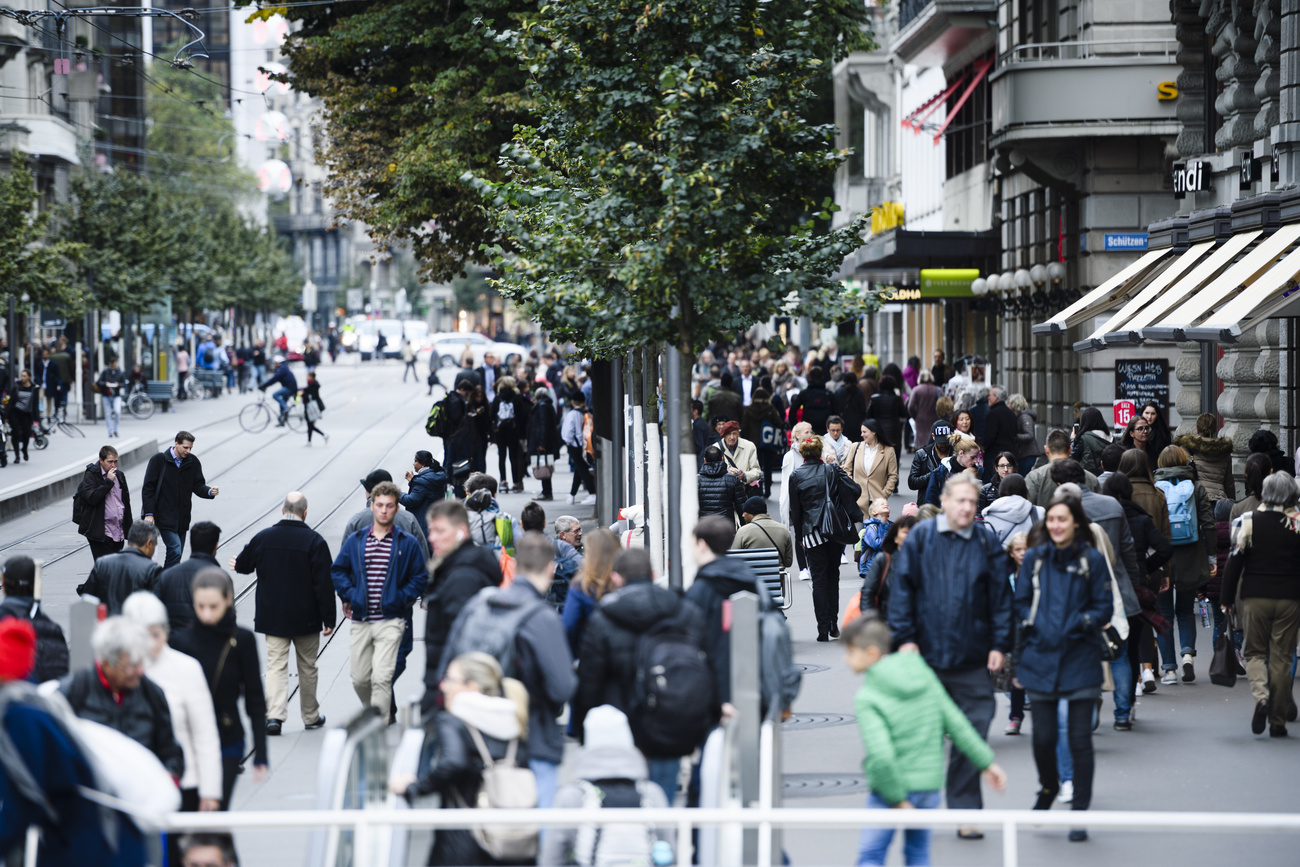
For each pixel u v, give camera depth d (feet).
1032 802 96.27
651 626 77.87
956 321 442.09
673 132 118.32
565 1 128.06
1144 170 278.26
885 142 584.81
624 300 123.34
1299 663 139.44
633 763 71.92
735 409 244.22
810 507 152.46
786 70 127.13
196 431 430.61
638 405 164.25
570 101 130.11
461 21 252.21
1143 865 63.41
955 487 88.84
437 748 74.84
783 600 141.79
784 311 125.90
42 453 359.66
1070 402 298.76
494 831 63.21
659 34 123.95
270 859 62.90
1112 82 266.36
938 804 77.56
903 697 77.46
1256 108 217.36
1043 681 89.45
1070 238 293.84
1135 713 120.88
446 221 262.88
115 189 536.42
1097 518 112.78
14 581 91.71
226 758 83.56
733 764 75.05
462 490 262.88
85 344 541.75
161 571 115.34
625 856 63.41
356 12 270.26
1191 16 242.78
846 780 101.60
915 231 359.46
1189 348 235.20
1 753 60.90
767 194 126.82
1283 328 198.70
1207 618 160.76
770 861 64.28
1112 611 89.56
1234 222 202.59
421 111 257.14
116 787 64.80
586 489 294.05
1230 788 98.32
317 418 384.68
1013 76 271.28
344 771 66.39
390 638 119.75
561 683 77.46
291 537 121.60
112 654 71.10
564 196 133.59
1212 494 160.15
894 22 528.22
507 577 140.15
